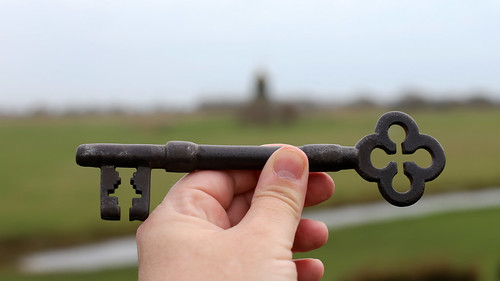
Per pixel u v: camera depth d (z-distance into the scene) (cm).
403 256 1627
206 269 182
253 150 214
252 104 6494
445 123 6675
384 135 215
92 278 1584
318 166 213
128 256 1850
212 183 217
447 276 1324
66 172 3788
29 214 2527
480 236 1919
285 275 183
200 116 7556
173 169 212
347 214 2467
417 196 211
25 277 1620
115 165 206
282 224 192
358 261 1599
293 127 6253
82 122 7006
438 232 2020
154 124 6675
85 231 2231
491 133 5638
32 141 5409
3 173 3734
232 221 228
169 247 189
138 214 201
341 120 6950
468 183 3256
